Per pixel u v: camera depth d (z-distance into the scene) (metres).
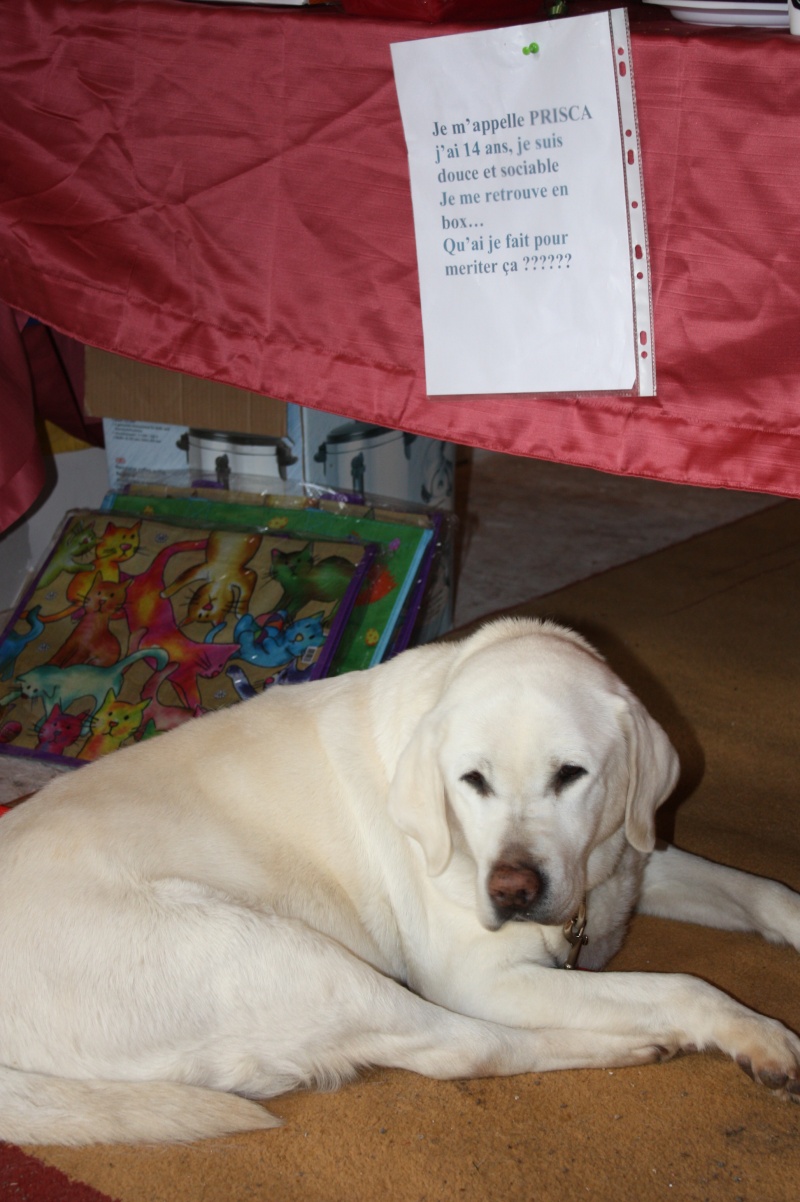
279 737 2.14
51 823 1.97
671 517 4.95
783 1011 2.02
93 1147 1.81
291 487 3.42
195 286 2.29
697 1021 1.83
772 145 1.65
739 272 1.73
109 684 3.04
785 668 3.47
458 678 1.91
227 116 2.14
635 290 1.81
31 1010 1.82
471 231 1.92
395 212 2.02
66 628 3.20
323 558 3.17
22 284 2.50
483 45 1.81
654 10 2.20
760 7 1.91
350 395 2.16
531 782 1.78
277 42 2.05
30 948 1.83
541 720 1.78
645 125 1.73
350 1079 1.91
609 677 1.93
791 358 1.73
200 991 1.81
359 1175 1.71
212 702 2.93
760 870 2.46
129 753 2.14
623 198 1.77
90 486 4.02
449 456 3.77
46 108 2.35
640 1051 1.88
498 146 1.85
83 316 2.43
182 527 3.36
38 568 3.38
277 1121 1.79
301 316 2.18
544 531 4.79
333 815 2.07
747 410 1.78
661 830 2.62
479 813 1.82
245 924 1.83
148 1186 1.72
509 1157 1.73
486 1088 1.88
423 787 1.88
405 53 1.88
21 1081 1.77
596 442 1.92
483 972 1.95
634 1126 1.78
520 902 1.74
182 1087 1.76
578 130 1.77
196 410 3.33
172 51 2.17
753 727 3.12
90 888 1.87
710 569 4.28
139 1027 1.80
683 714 3.21
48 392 3.66
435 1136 1.78
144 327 2.37
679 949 2.21
